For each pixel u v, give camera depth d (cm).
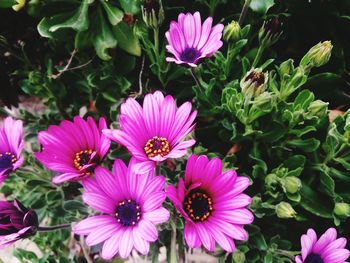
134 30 29
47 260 32
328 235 23
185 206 22
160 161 21
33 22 33
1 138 25
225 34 26
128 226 21
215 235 21
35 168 30
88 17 29
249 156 29
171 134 22
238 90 28
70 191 32
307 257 23
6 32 33
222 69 29
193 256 33
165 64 30
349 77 33
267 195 29
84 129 22
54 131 22
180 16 25
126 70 32
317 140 27
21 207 22
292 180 25
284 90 26
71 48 32
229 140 29
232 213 21
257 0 29
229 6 32
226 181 21
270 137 27
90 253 32
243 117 26
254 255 29
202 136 30
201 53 25
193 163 21
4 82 34
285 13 31
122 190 22
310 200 28
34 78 32
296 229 30
